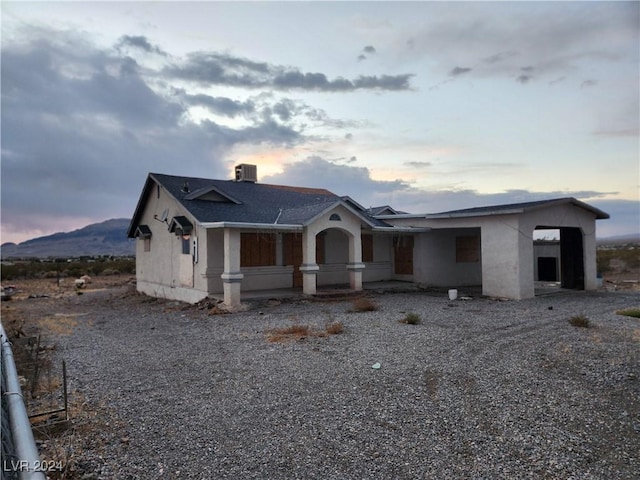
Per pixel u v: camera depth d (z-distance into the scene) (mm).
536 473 3732
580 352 7598
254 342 9016
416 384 6086
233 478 3738
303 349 8234
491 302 14344
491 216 15719
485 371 6613
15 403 3262
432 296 16109
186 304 15289
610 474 3707
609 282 20656
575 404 5285
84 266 35469
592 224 17938
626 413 5008
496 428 4648
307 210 15969
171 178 17906
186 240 16047
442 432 4574
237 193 18297
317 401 5535
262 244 16328
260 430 4715
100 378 6812
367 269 19562
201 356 8062
